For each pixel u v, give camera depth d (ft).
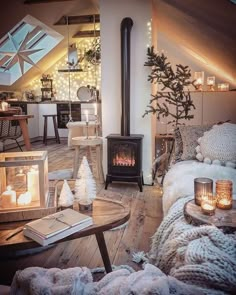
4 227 4.46
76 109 23.04
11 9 13.57
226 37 7.82
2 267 6.02
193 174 7.16
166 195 6.59
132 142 10.82
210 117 12.89
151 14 11.09
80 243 7.07
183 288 2.28
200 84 15.12
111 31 11.50
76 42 23.48
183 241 3.66
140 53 11.37
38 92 25.70
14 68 21.74
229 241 2.99
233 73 12.02
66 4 15.66
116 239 7.25
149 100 11.56
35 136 24.11
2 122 15.99
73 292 2.23
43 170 4.83
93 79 24.52
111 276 2.61
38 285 2.35
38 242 3.98
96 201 5.49
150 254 5.27
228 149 7.97
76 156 12.15
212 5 6.12
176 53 18.53
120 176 11.10
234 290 2.42
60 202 5.03
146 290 2.14
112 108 11.95
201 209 4.69
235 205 4.96
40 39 20.68
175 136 9.66
